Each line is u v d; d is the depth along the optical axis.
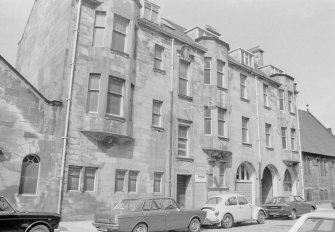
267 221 19.48
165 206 13.17
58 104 15.90
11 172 14.25
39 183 14.91
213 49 24.11
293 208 20.50
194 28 25.77
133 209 12.20
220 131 23.58
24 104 15.07
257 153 26.61
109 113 17.20
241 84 27.05
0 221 9.17
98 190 16.45
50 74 17.86
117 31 18.34
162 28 22.11
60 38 17.70
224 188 22.94
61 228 13.24
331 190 35.09
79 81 16.72
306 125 38.53
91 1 17.84
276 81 30.53
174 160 20.31
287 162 29.33
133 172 18.28
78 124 16.28
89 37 17.53
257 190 25.88
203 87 23.23
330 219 5.39
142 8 21.38
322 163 34.91
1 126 14.33
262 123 27.89
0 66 14.70
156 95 20.19
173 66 21.66
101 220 11.98
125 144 17.97
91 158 16.47
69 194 15.44
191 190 20.84
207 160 22.27
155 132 19.61
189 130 21.69
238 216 16.47
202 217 14.43
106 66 17.19
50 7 20.16
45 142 15.33
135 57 19.45
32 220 9.74
